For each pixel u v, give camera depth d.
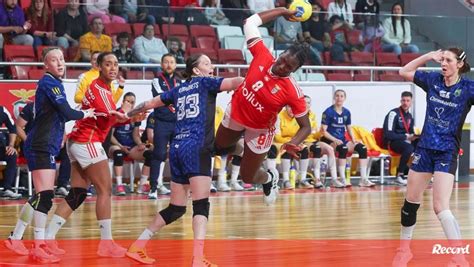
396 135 19.06
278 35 19.34
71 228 11.48
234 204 14.95
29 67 17.75
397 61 20.67
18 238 9.11
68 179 16.16
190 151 8.07
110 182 9.20
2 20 18.17
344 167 18.55
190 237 10.53
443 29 21.03
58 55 8.83
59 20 18.03
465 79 8.05
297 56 8.23
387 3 24.17
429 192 17.11
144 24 18.52
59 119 8.93
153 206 14.68
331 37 20.02
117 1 19.83
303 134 8.49
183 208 8.51
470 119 21.67
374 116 20.34
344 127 18.73
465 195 16.56
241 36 19.25
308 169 19.09
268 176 9.91
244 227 11.59
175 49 18.69
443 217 8.03
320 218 12.73
